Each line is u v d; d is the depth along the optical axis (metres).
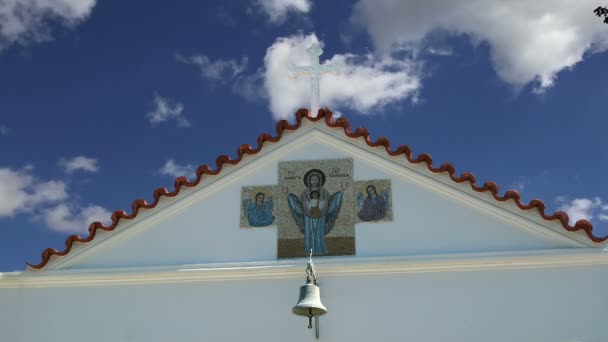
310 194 14.46
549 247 13.66
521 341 13.09
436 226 13.98
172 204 14.62
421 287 13.59
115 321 14.01
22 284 14.42
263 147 14.84
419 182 14.29
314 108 15.51
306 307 12.50
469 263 13.58
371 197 14.32
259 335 13.59
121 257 14.47
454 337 13.22
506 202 13.95
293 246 14.10
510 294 13.40
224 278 14.04
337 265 13.74
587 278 13.38
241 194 14.62
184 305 13.96
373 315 13.48
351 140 14.72
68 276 14.30
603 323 13.07
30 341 14.02
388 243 13.95
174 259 14.30
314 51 15.98
